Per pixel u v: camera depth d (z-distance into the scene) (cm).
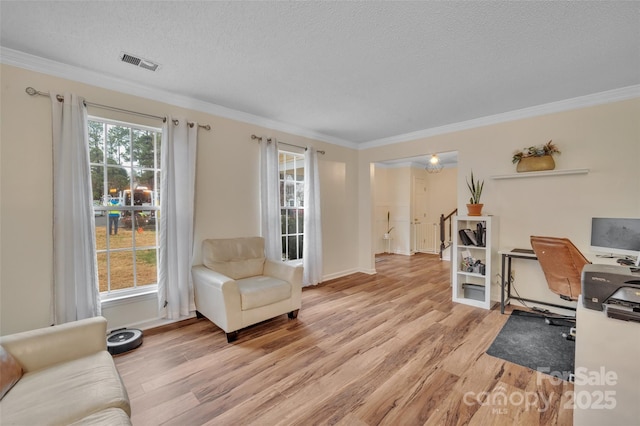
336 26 183
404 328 280
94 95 250
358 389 186
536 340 253
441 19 176
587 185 298
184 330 275
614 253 256
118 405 117
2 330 213
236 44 204
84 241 238
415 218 746
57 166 228
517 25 182
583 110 300
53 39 197
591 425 135
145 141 290
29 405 111
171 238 283
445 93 292
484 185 368
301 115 361
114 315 263
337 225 488
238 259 322
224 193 337
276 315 284
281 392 183
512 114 343
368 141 504
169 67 238
